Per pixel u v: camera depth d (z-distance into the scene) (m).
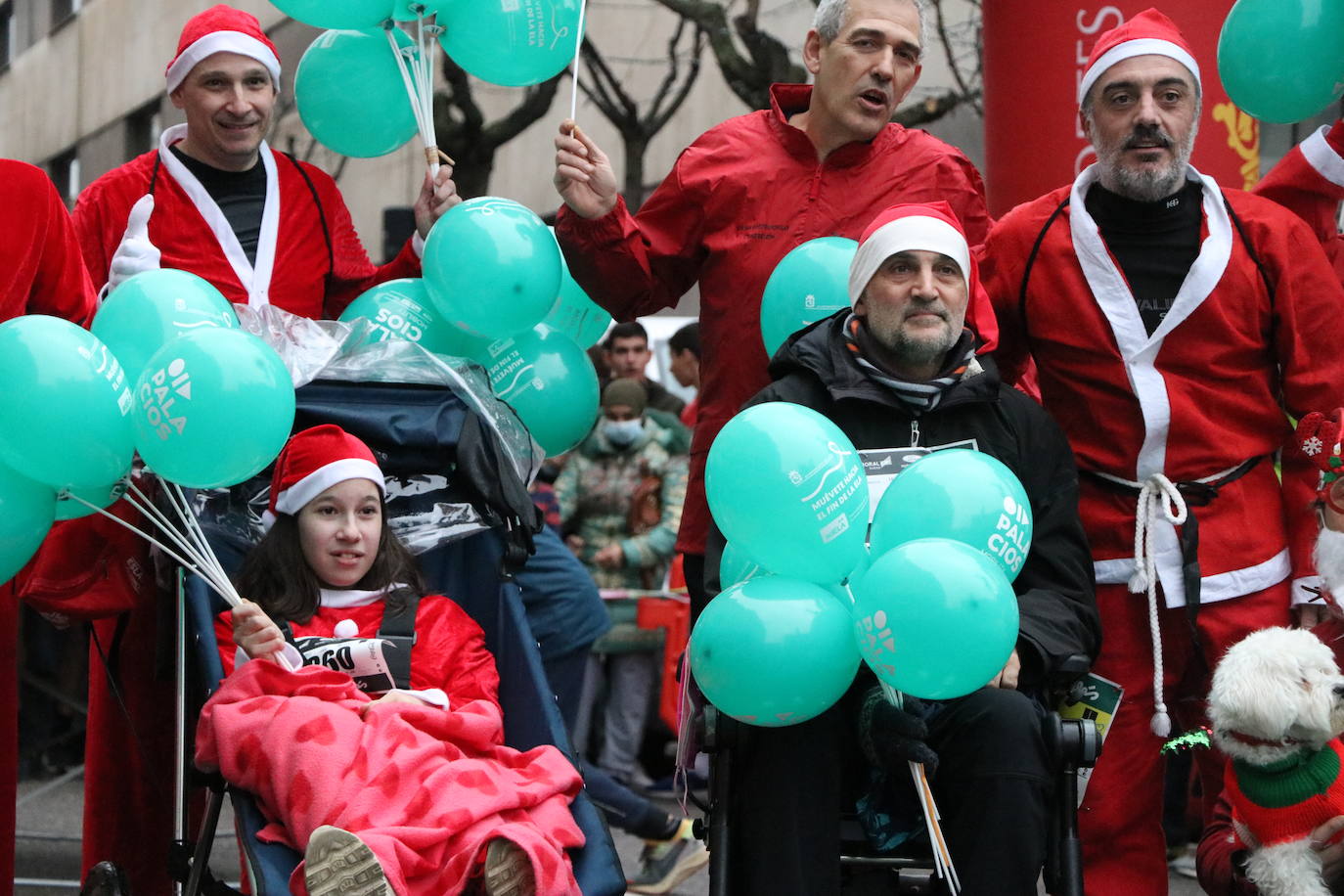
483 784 5.10
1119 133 6.29
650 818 8.65
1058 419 6.54
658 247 6.86
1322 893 5.21
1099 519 6.39
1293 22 6.51
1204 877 5.59
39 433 5.20
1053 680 5.55
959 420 5.85
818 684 5.04
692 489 6.87
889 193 6.73
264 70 6.88
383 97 7.00
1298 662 5.13
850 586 5.27
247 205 6.99
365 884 4.74
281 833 5.07
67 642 11.66
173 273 5.86
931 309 5.69
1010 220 6.58
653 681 11.09
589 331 7.25
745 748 5.32
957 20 20.50
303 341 6.24
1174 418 6.29
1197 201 6.44
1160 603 6.30
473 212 6.33
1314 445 6.02
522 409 6.62
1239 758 5.34
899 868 5.38
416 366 6.31
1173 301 6.35
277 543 5.88
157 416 5.26
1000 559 5.27
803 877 5.20
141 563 6.21
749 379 6.76
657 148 24.69
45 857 9.48
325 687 5.36
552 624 7.45
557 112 25.64
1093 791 6.32
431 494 6.20
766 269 6.72
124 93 28.53
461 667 5.80
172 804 6.66
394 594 5.89
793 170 6.78
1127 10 8.39
